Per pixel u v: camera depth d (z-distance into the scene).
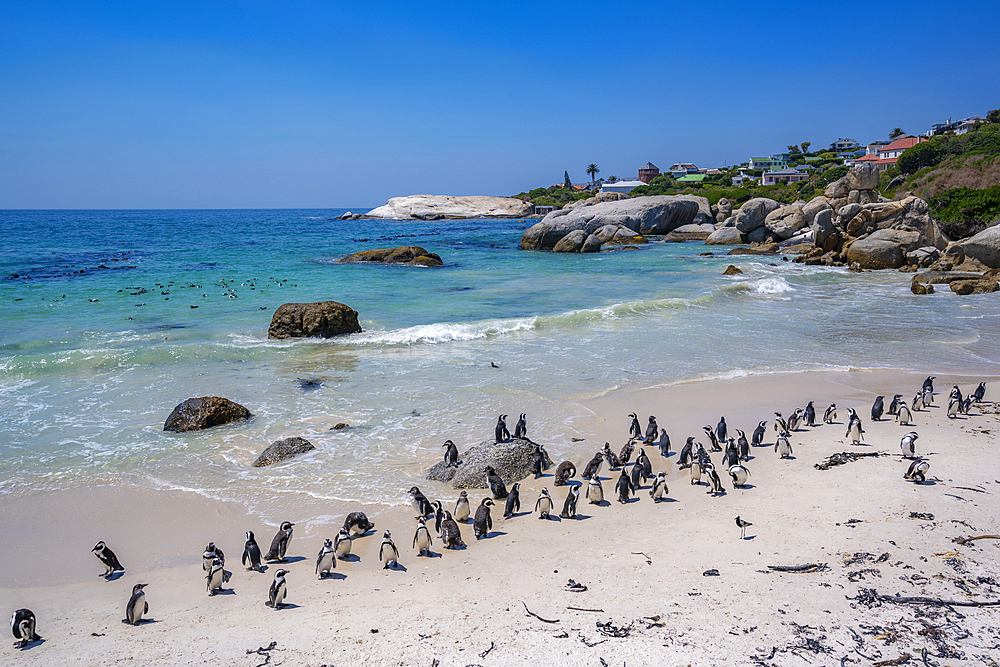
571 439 14.95
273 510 11.56
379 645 7.31
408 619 7.91
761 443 14.68
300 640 7.48
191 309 30.64
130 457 13.94
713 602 7.95
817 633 7.16
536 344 24.14
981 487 11.36
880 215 49.84
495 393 18.20
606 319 28.64
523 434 14.52
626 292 37.12
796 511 10.80
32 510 11.54
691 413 16.62
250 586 9.08
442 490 12.41
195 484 12.64
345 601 8.48
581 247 62.78
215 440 14.91
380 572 9.36
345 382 19.39
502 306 32.53
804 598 7.93
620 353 22.67
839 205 60.88
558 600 8.23
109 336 24.95
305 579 9.22
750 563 8.99
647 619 7.63
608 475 13.14
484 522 10.45
